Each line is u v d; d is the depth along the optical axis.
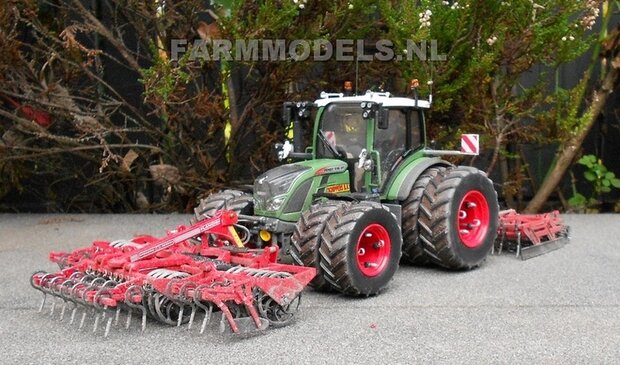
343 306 5.96
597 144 11.63
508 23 9.41
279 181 6.44
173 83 8.88
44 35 10.03
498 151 10.23
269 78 9.68
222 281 5.27
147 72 8.80
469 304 6.00
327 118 7.09
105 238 9.07
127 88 11.07
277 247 6.11
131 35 10.80
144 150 10.97
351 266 5.98
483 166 11.28
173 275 5.33
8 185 11.40
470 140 8.00
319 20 9.30
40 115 10.53
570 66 11.23
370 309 5.87
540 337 5.16
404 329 5.34
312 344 5.03
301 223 6.23
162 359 4.75
